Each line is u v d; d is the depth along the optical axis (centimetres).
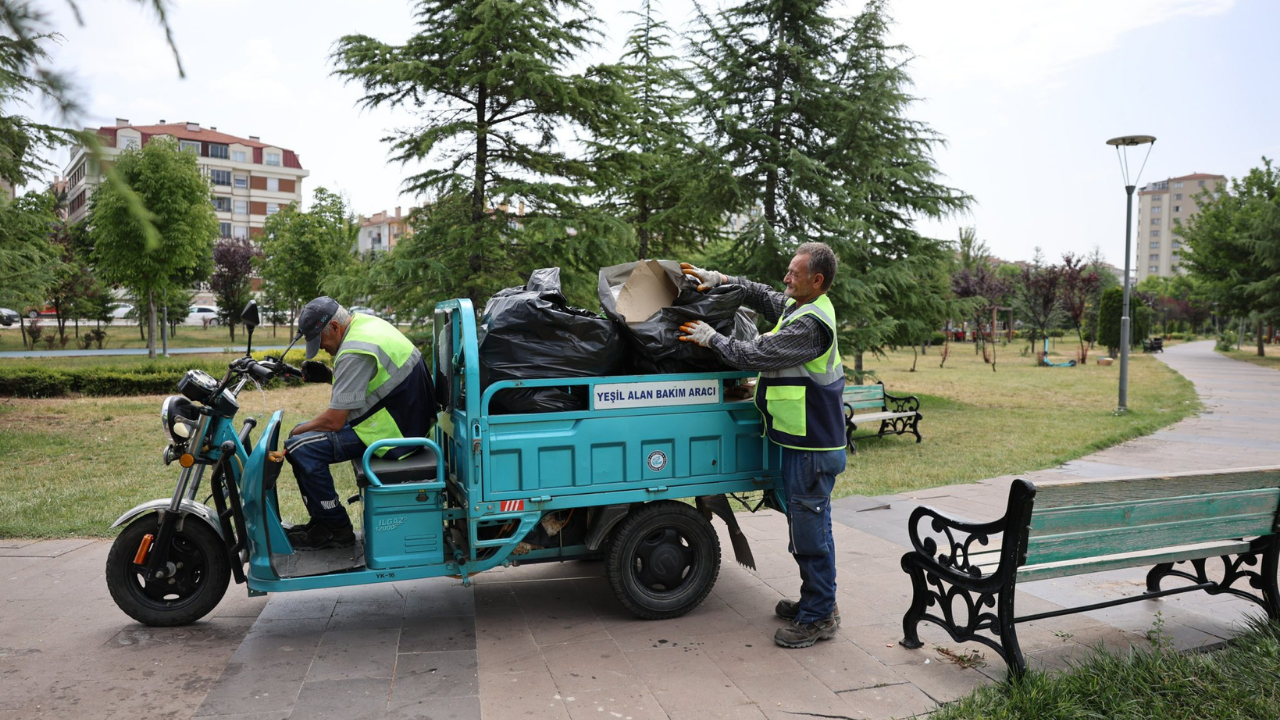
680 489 421
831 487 393
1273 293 3056
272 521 384
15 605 441
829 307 385
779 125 1317
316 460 402
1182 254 3547
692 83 1376
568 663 368
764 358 375
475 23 1168
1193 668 336
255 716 315
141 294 2534
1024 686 323
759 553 554
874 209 1331
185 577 411
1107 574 502
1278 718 299
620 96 1248
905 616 391
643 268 421
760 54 1323
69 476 835
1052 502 337
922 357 3703
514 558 420
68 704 324
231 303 4103
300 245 3388
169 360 2438
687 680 350
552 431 396
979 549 553
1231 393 1845
